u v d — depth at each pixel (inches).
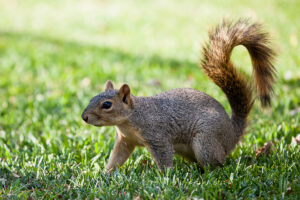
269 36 363.6
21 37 1030.4
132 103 314.0
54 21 1232.8
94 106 308.2
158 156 322.3
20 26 1190.9
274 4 1147.3
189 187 286.7
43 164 341.1
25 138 424.2
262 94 367.2
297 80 588.1
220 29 358.3
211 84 565.3
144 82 618.2
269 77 366.3
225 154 345.7
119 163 338.6
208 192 273.1
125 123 316.2
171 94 341.7
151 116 319.0
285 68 649.6
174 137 331.3
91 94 568.7
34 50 871.7
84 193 287.6
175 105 331.3
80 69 706.2
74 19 1229.7
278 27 905.5
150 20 1130.0
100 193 280.4
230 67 358.3
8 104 556.7
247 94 362.9
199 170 336.5
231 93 362.0
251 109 368.2
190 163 352.2
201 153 326.0
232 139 350.6
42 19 1274.6
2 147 392.5
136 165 340.2
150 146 322.0
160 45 891.4
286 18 986.1
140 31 1035.9
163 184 283.9
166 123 323.6
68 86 616.7
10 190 294.2
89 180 309.7
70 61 762.8
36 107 530.3
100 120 309.1
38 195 289.7
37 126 467.8
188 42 893.2
